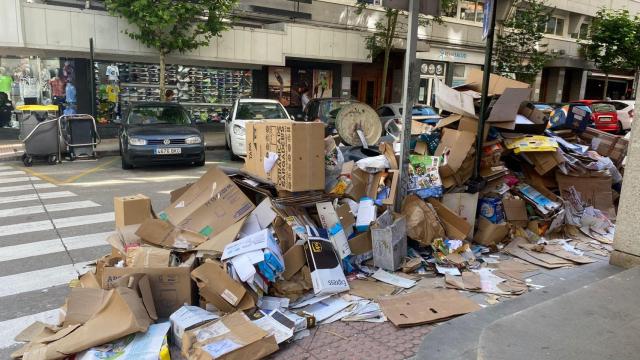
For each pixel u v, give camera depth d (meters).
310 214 5.02
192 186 4.77
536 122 6.37
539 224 5.99
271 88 19.58
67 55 15.33
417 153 6.28
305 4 19.25
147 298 3.64
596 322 3.24
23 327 3.97
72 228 6.62
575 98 30.48
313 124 4.80
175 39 14.52
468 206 5.59
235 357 3.16
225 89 18.69
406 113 5.27
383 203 5.27
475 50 24.45
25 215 7.28
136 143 10.95
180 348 3.45
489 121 5.88
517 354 2.83
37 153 11.73
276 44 17.80
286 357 3.37
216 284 3.75
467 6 23.84
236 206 4.54
